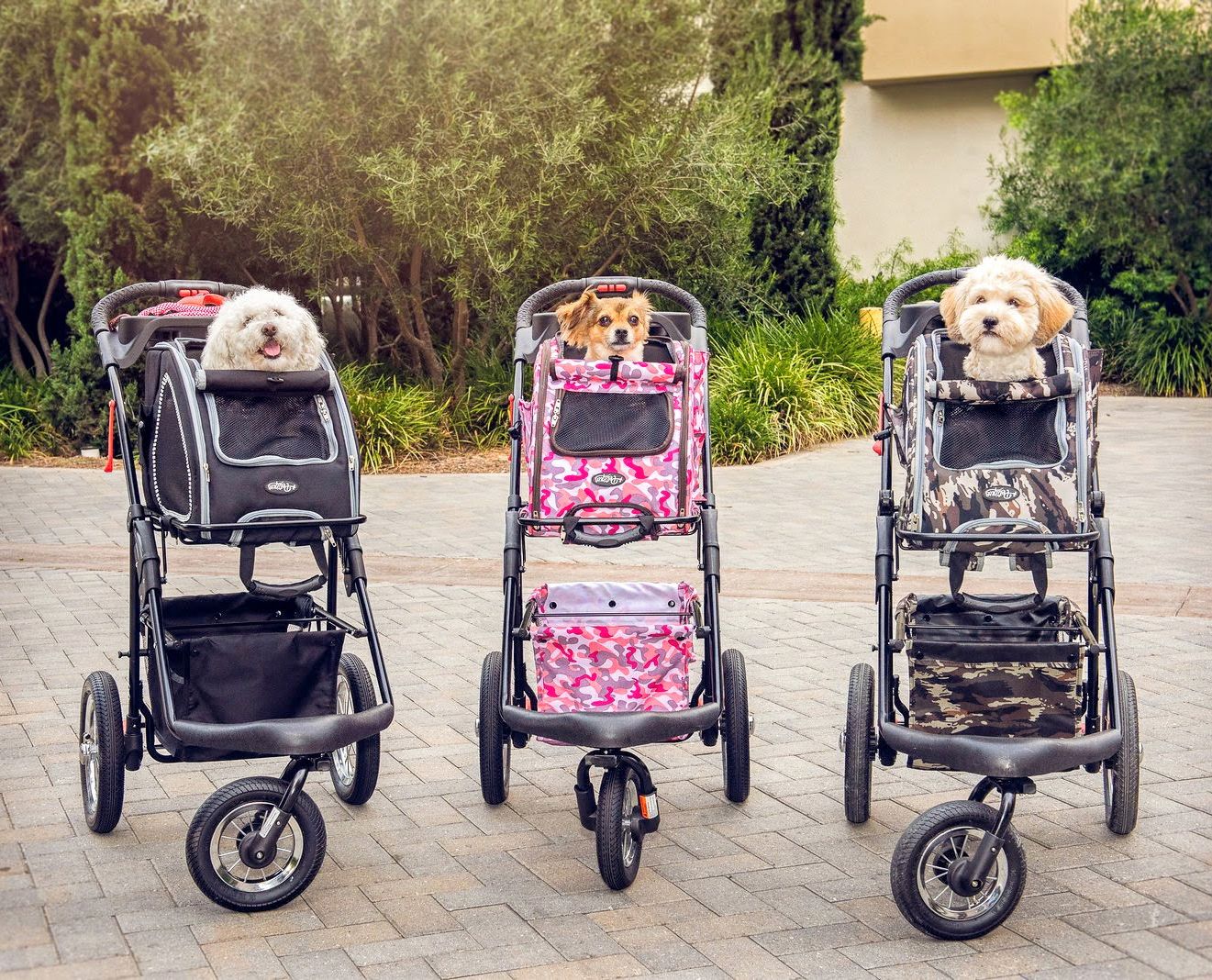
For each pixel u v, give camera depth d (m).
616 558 9.11
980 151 19.75
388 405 13.48
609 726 4.05
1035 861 4.39
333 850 4.59
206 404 4.31
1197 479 11.40
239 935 3.91
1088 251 18.00
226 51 12.50
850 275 19.08
